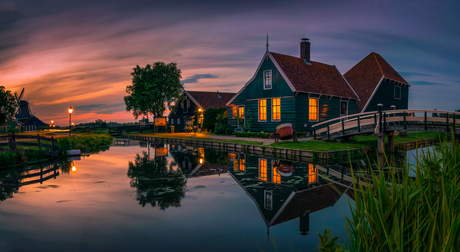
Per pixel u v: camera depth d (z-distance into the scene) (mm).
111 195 8500
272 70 25141
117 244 5117
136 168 13625
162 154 19703
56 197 8336
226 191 8930
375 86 31109
